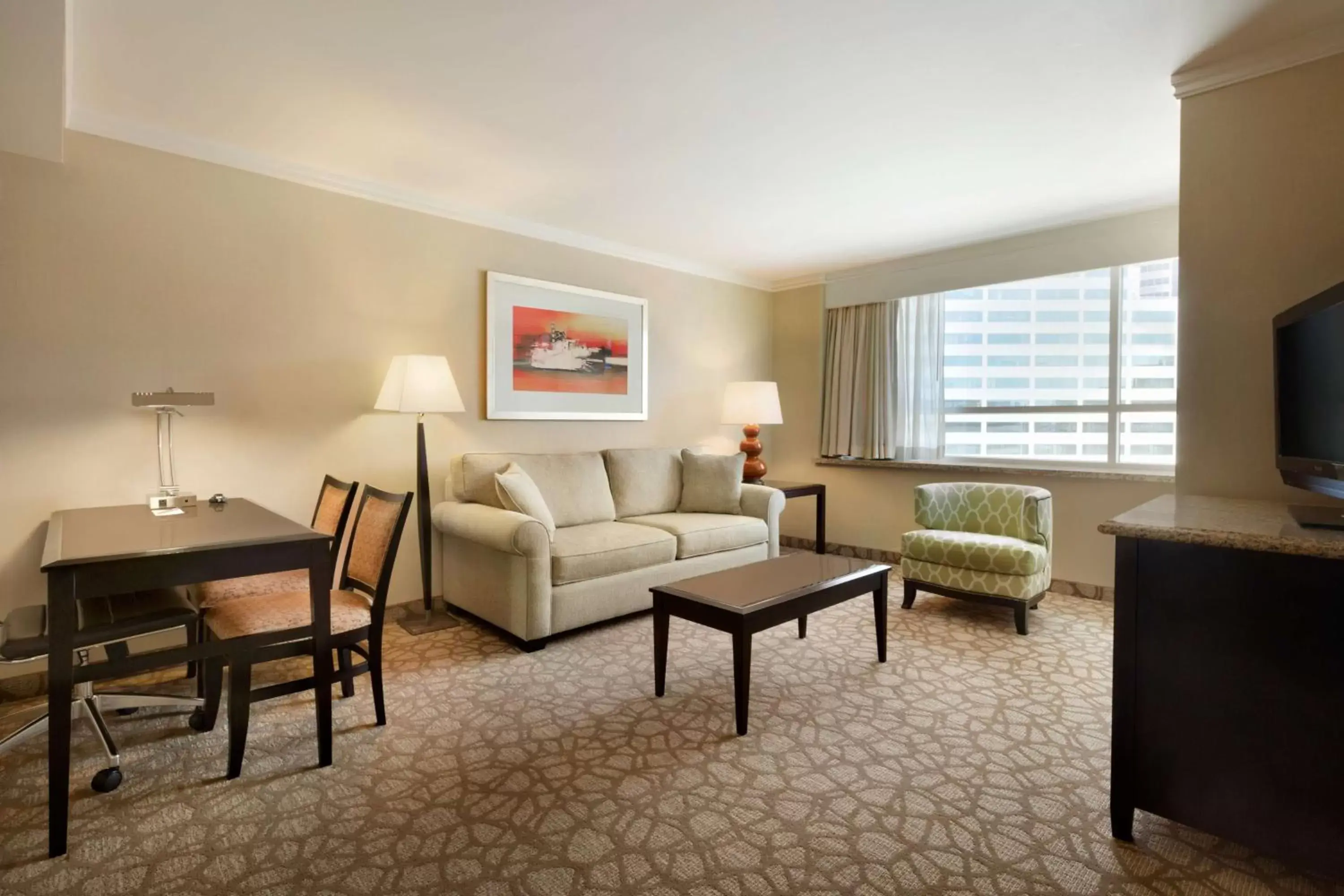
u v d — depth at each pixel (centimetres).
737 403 495
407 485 363
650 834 172
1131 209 379
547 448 427
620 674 283
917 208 381
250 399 310
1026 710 247
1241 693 155
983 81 242
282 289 318
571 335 431
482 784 196
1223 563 157
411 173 331
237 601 228
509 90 248
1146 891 152
